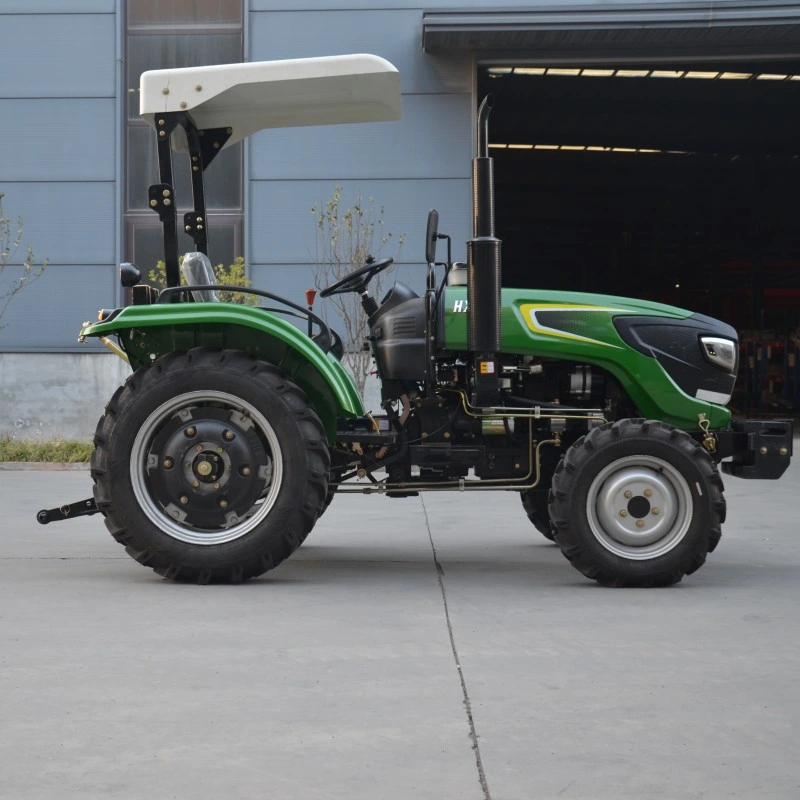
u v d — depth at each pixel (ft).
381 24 42.80
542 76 57.93
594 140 79.61
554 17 40.16
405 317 15.46
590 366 15.90
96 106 43.32
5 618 12.30
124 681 9.64
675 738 8.13
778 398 90.38
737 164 89.97
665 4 40.11
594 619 12.35
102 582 14.71
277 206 42.65
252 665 10.20
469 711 8.77
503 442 15.92
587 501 14.38
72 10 43.24
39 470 36.70
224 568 14.40
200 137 17.49
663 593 14.06
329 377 14.46
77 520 22.20
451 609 12.91
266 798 6.96
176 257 16.07
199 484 14.55
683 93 63.36
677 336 15.64
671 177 95.14
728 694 9.29
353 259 41.16
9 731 8.27
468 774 7.37
